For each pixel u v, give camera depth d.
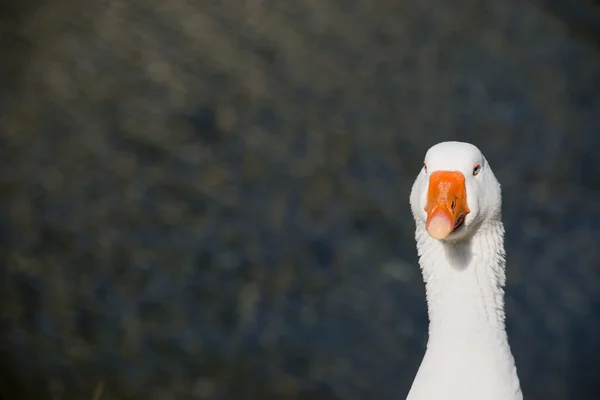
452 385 5.88
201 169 17.08
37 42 21.05
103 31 21.42
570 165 16.67
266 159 17.30
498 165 16.81
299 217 15.72
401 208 15.86
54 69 20.25
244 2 22.12
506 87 18.92
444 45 20.50
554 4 20.72
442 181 5.80
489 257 6.11
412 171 16.91
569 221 15.25
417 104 18.81
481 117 18.19
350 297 13.86
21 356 12.62
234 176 16.88
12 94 19.48
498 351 5.96
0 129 18.42
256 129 18.19
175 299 13.91
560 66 19.30
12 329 13.21
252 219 15.70
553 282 13.84
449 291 6.10
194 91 19.41
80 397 12.05
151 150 17.64
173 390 12.22
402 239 15.14
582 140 17.30
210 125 18.36
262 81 19.72
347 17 21.66
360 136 17.88
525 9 21.08
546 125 17.72
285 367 12.59
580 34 20.05
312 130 18.12
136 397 12.09
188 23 21.58
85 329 13.28
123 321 13.46
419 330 13.18
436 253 6.17
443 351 5.99
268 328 13.28
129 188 16.61
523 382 12.21
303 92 19.33
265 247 15.02
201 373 12.51
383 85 19.47
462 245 6.12
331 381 12.36
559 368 12.45
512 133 17.62
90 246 15.16
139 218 15.84
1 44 21.00
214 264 14.63
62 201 16.33
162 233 15.43
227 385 12.34
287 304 13.77
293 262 14.65
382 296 13.86
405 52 20.47
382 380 12.39
